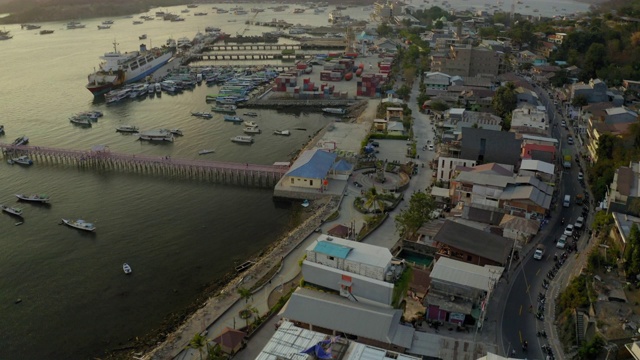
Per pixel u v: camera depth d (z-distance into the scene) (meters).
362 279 85.19
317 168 150.25
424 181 149.62
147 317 99.06
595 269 93.69
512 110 197.88
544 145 151.00
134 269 115.06
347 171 154.25
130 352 89.69
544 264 102.50
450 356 75.94
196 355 84.06
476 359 75.12
